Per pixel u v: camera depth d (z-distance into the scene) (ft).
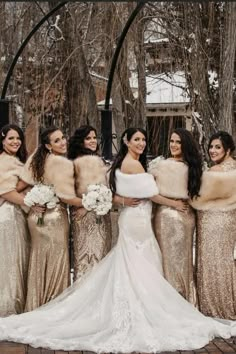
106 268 20.39
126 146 20.89
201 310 20.89
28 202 20.13
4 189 20.68
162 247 20.88
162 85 62.49
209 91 45.19
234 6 40.78
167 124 57.21
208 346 18.21
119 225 20.75
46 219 20.65
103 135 30.17
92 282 20.17
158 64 50.01
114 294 19.39
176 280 20.74
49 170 20.49
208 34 45.32
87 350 17.83
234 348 18.03
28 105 48.49
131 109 46.11
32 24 46.91
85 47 48.85
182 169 20.66
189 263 20.97
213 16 44.47
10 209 20.93
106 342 18.10
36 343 18.15
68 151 21.59
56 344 18.02
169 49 46.60
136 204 20.57
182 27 45.65
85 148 21.26
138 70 46.14
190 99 45.29
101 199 20.02
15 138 21.15
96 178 20.79
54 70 46.65
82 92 46.44
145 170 21.34
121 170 20.65
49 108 48.11
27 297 20.85
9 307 20.71
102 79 48.03
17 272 20.86
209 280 20.76
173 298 19.81
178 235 20.72
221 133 20.93
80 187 20.83
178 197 20.74
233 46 41.57
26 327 19.06
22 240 21.04
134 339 18.04
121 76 44.91
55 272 20.74
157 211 21.11
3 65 48.34
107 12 44.57
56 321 19.45
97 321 19.17
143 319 18.81
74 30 45.14
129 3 43.88
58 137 20.71
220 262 20.68
